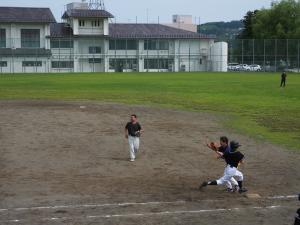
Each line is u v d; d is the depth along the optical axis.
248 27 121.19
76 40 96.00
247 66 98.38
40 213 9.85
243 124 23.52
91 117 25.50
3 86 48.66
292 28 106.69
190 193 11.50
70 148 17.19
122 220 9.43
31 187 11.96
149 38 98.94
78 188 11.88
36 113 26.91
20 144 17.81
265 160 15.42
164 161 15.21
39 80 59.72
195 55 102.00
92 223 9.24
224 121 24.56
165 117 26.00
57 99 35.41
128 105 31.62
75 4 101.94
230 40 99.19
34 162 14.91
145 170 13.98
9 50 91.31
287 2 107.19
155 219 9.51
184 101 34.34
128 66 99.31
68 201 10.72
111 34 98.06
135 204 10.52
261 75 77.38
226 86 49.75
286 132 21.11
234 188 11.62
